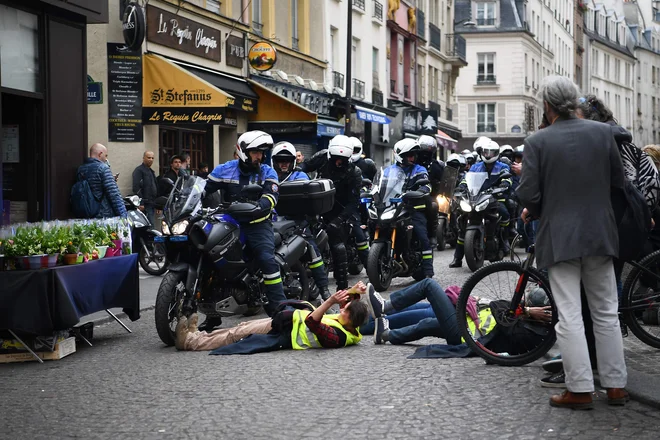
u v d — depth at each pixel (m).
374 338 8.77
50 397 6.84
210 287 9.17
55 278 8.23
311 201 10.70
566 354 5.99
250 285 9.31
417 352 7.90
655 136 122.62
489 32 70.69
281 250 10.17
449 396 6.42
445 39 52.94
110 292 9.20
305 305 8.61
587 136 6.09
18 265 8.27
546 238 6.06
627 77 111.50
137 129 19.41
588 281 6.11
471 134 71.69
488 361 7.38
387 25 40.97
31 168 12.73
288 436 5.54
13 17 12.20
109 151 19.20
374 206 13.14
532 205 6.16
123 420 6.05
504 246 16.62
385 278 12.90
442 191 17.91
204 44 22.42
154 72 19.59
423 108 47.97
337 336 8.31
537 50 76.12
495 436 5.45
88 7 13.30
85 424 5.99
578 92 6.23
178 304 8.77
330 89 31.56
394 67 42.62
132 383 7.21
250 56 24.81
